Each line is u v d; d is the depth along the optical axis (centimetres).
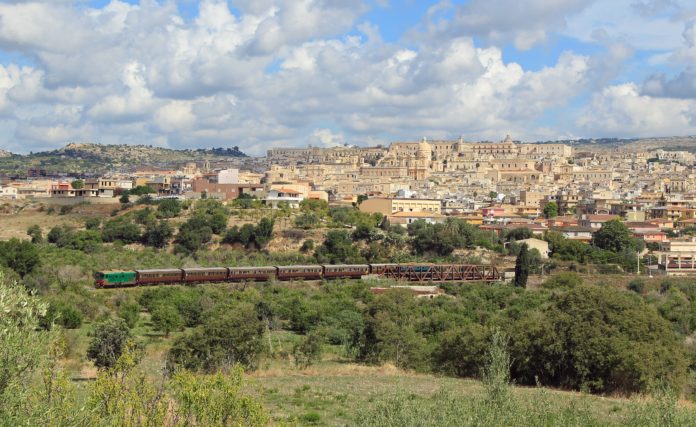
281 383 8394
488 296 16388
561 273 19025
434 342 11338
